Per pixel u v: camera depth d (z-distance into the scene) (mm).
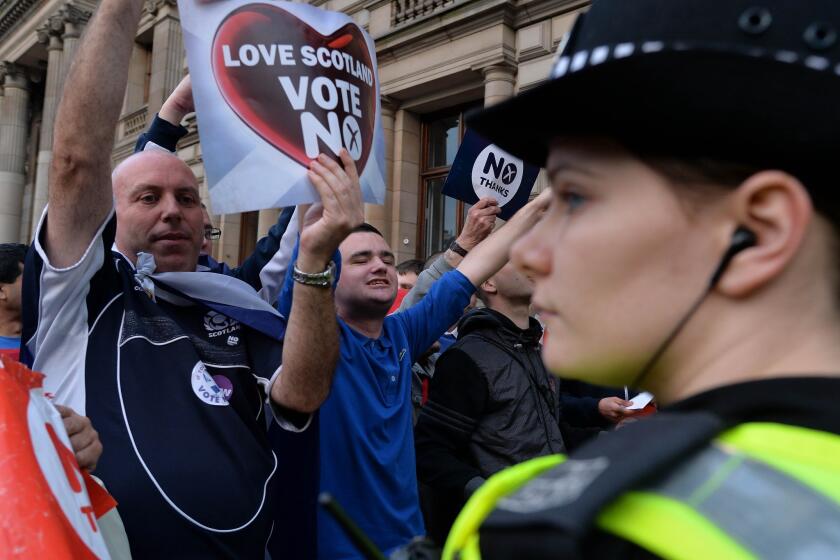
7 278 2791
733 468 417
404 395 2254
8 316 2830
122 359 1485
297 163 1632
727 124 460
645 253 504
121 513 1347
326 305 1577
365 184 1768
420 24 8438
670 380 530
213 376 1579
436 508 2438
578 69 495
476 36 7883
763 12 458
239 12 1654
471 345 2387
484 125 631
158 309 1594
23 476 1005
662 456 414
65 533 1023
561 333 554
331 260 1602
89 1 19047
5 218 21562
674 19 483
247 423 1583
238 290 1716
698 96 458
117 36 1396
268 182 1605
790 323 490
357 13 9578
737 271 486
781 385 454
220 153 1600
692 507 399
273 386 1643
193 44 1620
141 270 1613
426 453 2270
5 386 1098
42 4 20297
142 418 1433
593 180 531
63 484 1107
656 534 397
